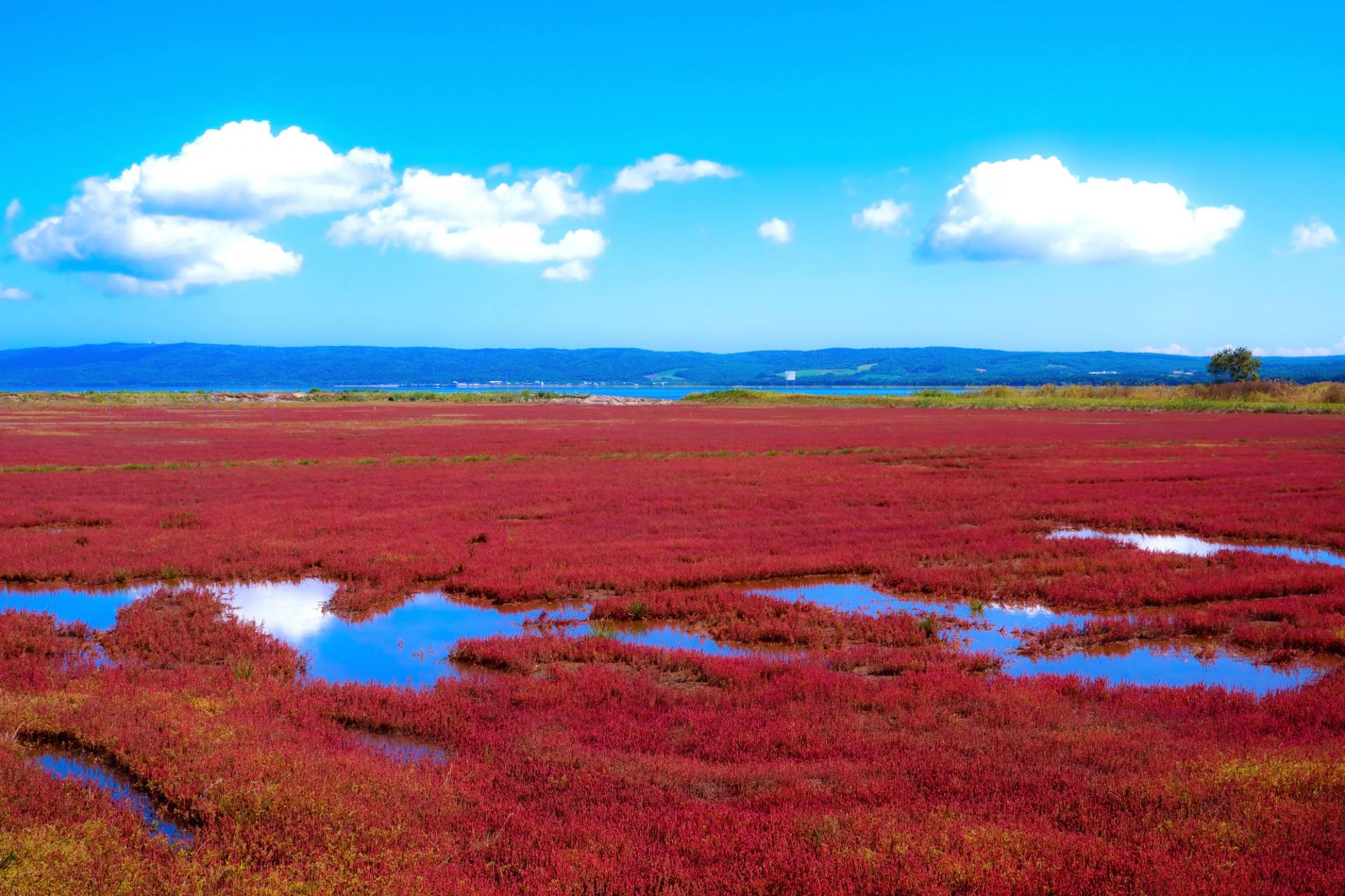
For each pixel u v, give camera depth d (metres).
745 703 9.24
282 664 10.46
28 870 5.24
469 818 6.30
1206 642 11.98
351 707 8.77
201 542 17.83
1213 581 14.58
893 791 6.68
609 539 18.75
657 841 5.93
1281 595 14.38
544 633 12.15
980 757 7.45
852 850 5.64
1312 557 18.05
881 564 16.33
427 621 12.99
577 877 5.36
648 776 7.04
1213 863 5.36
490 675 10.26
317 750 7.46
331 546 17.52
